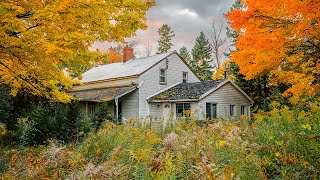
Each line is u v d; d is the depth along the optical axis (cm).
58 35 661
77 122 1196
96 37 806
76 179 505
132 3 782
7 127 1337
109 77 2716
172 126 920
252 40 1252
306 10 1048
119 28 787
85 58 841
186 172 449
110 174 482
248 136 640
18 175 603
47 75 879
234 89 2417
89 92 2703
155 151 632
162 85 2623
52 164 640
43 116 1161
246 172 451
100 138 834
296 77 1299
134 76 2450
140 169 468
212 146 569
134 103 2452
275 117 727
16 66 799
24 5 668
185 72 2856
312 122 645
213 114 2264
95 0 675
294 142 540
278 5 1145
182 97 2264
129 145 670
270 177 494
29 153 840
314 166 490
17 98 1395
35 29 673
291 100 870
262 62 1310
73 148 878
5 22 627
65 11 654
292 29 1164
